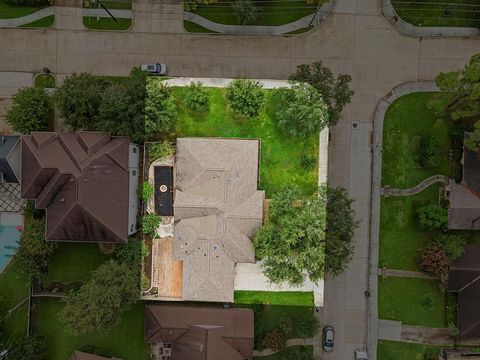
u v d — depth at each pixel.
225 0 42.59
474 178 41.53
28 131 40.44
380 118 42.94
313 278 38.19
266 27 42.91
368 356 42.59
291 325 41.12
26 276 39.94
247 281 41.34
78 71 43.34
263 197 39.78
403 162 42.81
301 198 40.91
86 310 34.97
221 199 38.50
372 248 42.78
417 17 42.97
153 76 42.75
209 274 38.41
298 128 39.31
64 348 41.66
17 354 39.28
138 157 41.19
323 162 41.53
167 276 41.19
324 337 41.91
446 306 42.47
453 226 41.44
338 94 38.59
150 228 40.66
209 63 43.06
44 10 43.25
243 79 40.50
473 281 41.06
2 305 42.00
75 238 38.38
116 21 43.16
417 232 42.66
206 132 41.81
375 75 43.12
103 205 37.16
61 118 40.66
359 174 43.03
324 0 40.94
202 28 43.00
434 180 42.69
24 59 43.44
